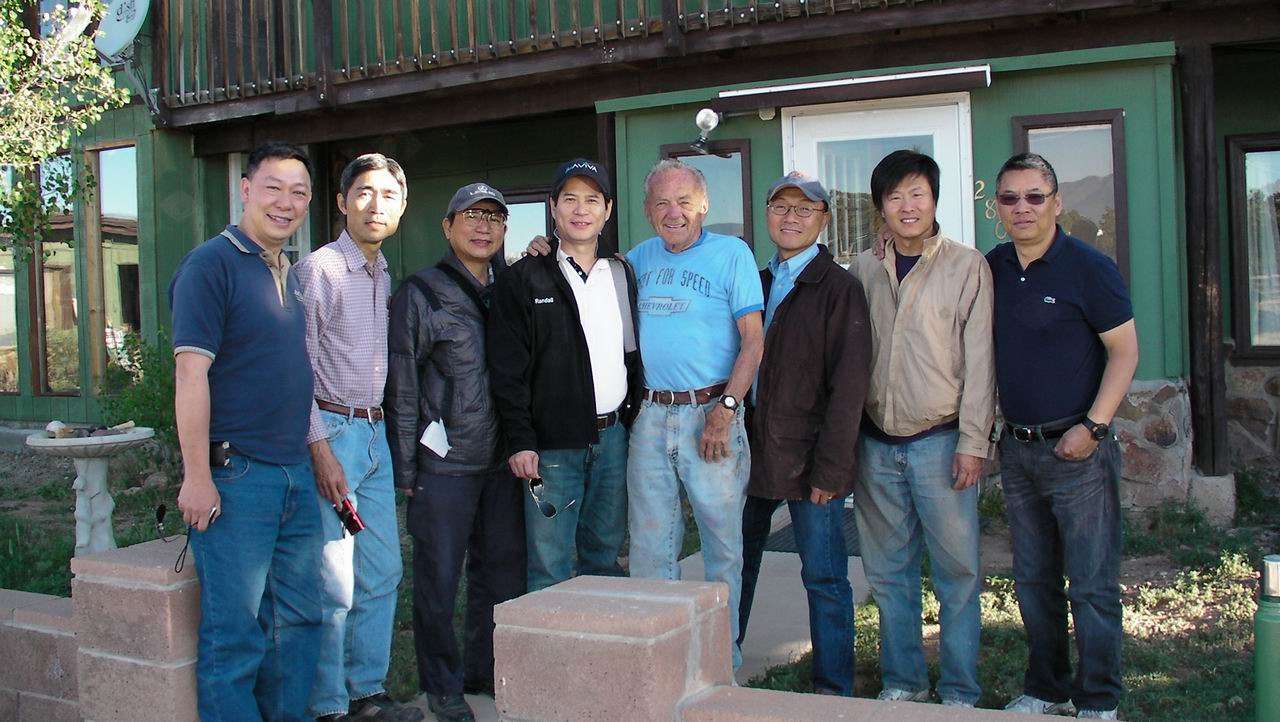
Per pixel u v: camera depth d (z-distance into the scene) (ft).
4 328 35.70
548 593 8.07
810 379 11.49
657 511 11.70
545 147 29.84
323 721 10.92
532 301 11.64
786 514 22.08
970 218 21.74
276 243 10.11
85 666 9.95
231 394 9.53
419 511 11.65
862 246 22.66
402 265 31.73
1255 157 24.90
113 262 32.50
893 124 22.21
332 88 26.22
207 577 9.44
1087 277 10.62
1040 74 21.20
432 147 31.12
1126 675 12.60
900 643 11.91
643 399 11.87
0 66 22.20
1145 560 17.63
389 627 11.57
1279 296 24.82
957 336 11.12
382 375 11.35
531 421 11.70
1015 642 13.74
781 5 21.31
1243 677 12.35
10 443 34.50
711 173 23.68
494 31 24.16
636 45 22.77
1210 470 20.24
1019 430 11.08
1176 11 20.15
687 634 7.72
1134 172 20.68
